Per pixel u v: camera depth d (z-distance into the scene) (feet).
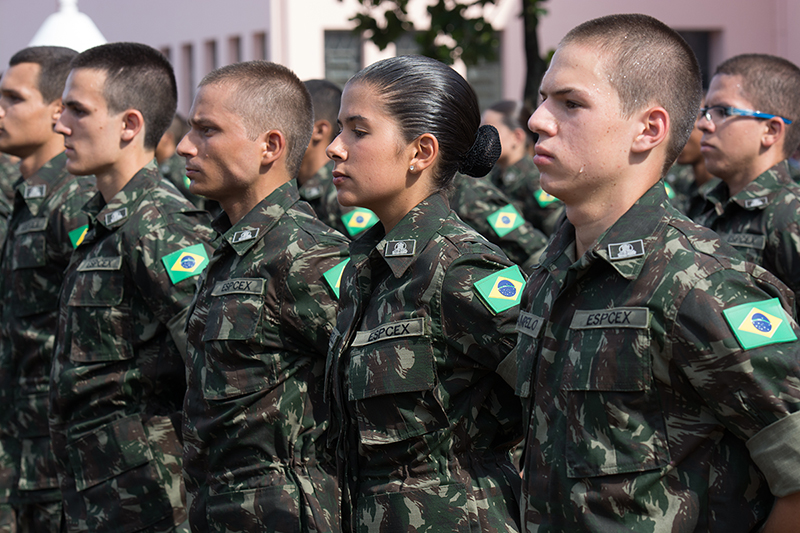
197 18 47.03
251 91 8.79
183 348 9.68
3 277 12.77
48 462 12.22
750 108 11.27
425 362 6.84
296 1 40.57
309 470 8.29
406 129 7.09
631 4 43.01
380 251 7.14
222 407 8.32
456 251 6.97
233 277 8.52
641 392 5.34
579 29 5.80
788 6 42.57
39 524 12.44
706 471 5.37
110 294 9.99
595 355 5.48
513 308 6.80
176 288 9.66
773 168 11.38
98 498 10.09
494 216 17.38
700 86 5.87
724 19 43.11
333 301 8.28
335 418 7.98
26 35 58.65
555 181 5.73
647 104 5.59
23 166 13.30
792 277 11.00
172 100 11.21
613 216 5.73
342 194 7.25
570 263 6.00
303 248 8.37
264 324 8.26
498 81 42.93
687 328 5.24
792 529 5.14
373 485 7.13
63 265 12.25
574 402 5.58
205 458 8.51
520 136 21.42
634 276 5.44
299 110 9.05
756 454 5.23
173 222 10.07
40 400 12.23
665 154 5.74
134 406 10.11
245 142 8.74
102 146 10.68
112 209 10.24
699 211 13.60
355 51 42.04
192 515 8.62
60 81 13.07
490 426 7.19
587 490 5.49
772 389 5.13
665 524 5.31
